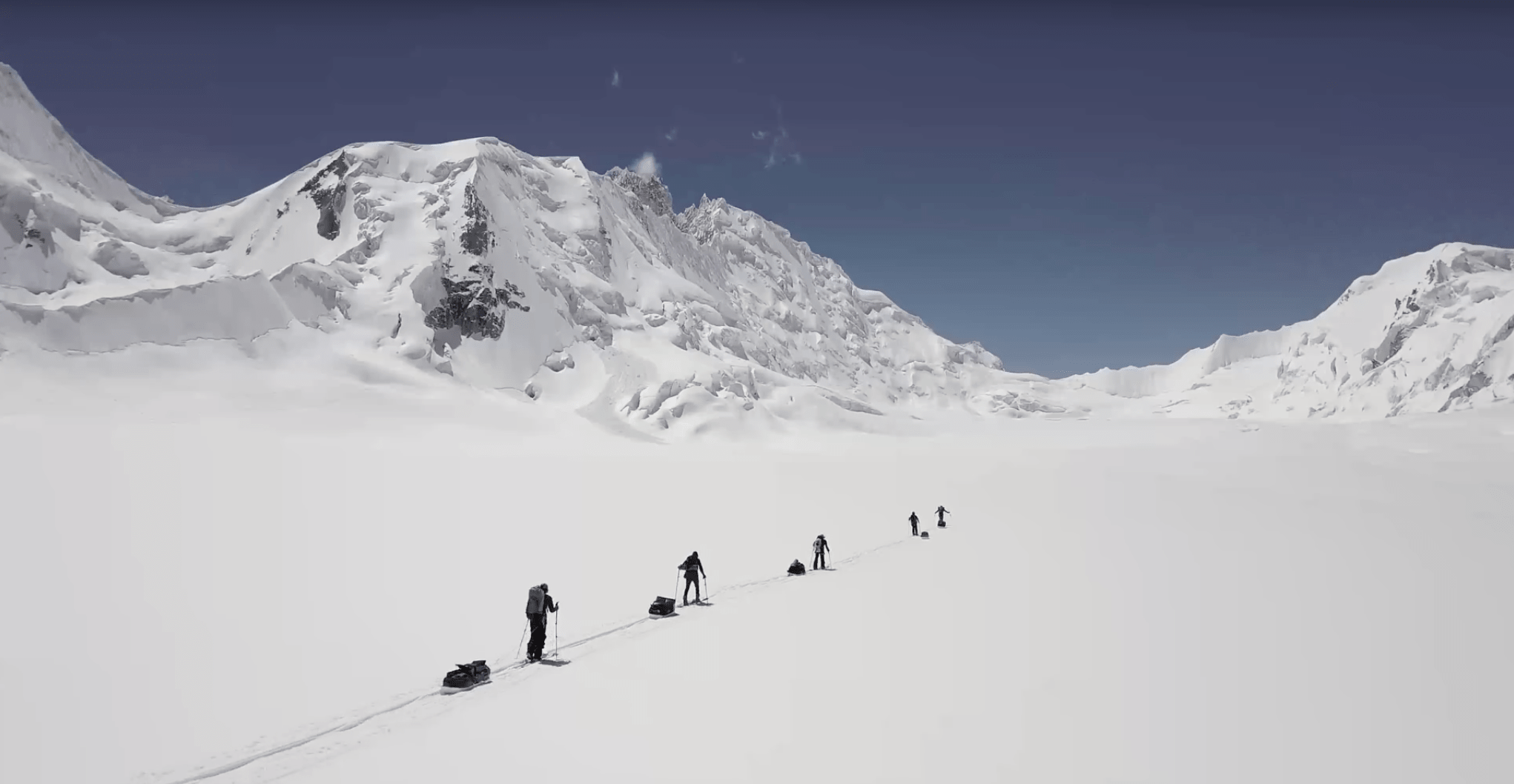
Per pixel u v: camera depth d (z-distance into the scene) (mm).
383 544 29953
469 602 21844
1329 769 10031
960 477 76000
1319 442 116938
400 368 133375
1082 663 15039
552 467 68062
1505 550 31234
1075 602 21125
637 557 30750
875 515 49219
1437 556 29641
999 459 103938
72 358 99812
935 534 40188
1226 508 49562
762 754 10648
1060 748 10719
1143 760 10320
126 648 16469
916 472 81375
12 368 92062
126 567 23375
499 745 11258
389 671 15711
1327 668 14633
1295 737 11180
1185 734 11328
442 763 10648
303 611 20031
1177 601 21141
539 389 150500
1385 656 15531
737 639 17516
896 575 26547
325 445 71625
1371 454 98875
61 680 14461
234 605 20234
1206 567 27141
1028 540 35406
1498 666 14875
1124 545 33312
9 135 144625
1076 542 34562
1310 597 21734
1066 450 120562
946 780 9664
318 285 142875
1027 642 16719
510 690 14078
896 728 11617
